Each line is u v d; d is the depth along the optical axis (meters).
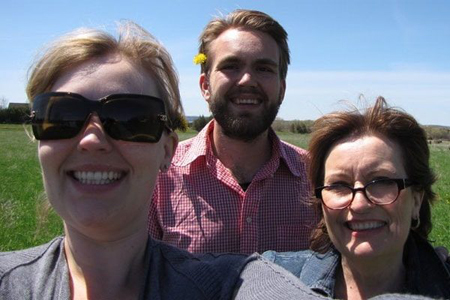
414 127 0.73
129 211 0.53
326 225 0.78
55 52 0.53
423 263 0.74
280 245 1.10
